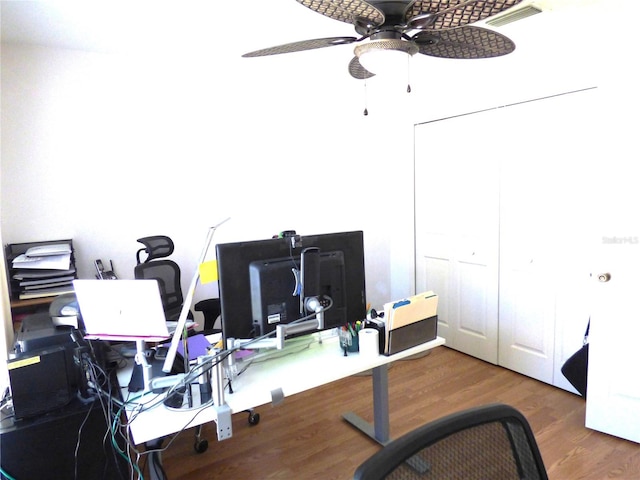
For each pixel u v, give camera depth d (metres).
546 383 2.97
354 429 2.51
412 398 2.85
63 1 2.16
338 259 1.72
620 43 2.18
